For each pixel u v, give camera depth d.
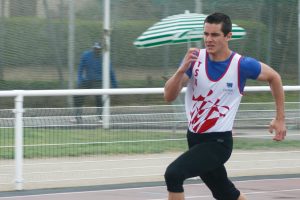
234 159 26.47
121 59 37.72
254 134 26.92
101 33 37.38
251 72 15.09
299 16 40.31
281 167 27.31
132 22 37.91
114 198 21.33
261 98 28.17
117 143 24.67
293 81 40.25
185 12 37.12
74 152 24.11
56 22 37.06
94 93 22.98
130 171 24.91
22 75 36.59
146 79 38.25
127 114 24.78
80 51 37.25
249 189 23.08
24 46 36.59
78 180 24.09
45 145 23.72
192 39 35.97
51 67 37.00
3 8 36.34
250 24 40.06
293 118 27.75
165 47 38.47
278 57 40.34
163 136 25.30
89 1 37.31
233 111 15.17
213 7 39.28
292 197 21.72
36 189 22.73
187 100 15.42
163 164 25.25
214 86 15.00
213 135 15.13
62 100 28.80
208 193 22.30
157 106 25.42
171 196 14.88
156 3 38.22
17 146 22.47
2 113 23.28
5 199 21.00
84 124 24.17
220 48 14.88
